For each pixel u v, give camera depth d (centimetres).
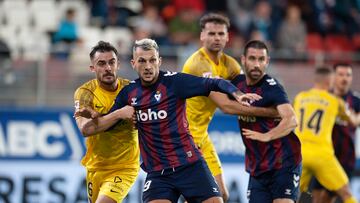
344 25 6053
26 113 4541
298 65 4925
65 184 4497
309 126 3859
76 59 4734
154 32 5428
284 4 5878
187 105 3164
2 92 4638
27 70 4659
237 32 5672
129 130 2953
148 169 2811
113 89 2947
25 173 4484
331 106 3869
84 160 3095
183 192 2784
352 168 4128
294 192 2991
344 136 4075
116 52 2905
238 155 4612
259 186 3039
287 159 2981
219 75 3155
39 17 5634
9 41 5419
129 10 5797
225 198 3250
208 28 3130
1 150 4491
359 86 4959
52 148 4528
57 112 4559
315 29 5912
